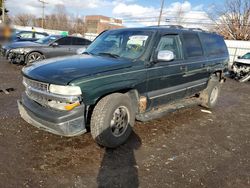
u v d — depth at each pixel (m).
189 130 4.64
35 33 18.44
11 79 7.98
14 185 2.67
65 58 3.92
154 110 4.39
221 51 6.25
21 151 3.37
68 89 3.00
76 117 3.12
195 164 3.39
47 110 3.22
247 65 12.20
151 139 4.07
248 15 32.34
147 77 3.87
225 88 10.02
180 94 4.88
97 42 4.70
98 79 3.21
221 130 4.80
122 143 3.74
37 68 3.49
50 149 3.48
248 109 6.67
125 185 2.82
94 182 2.83
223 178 3.10
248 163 3.53
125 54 4.03
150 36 4.09
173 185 2.88
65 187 2.71
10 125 4.18
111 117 3.42
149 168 3.20
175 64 4.41
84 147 3.59
